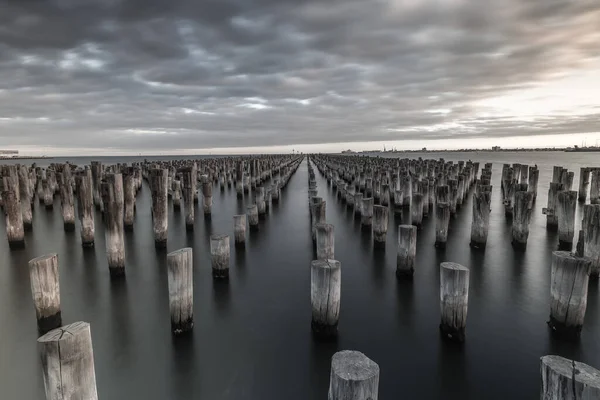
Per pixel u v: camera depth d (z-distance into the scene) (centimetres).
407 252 1041
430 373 639
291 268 1188
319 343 725
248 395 600
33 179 2722
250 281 1073
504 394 588
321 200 1515
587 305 863
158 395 600
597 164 6575
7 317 866
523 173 2689
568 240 1312
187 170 2134
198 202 2533
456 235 1541
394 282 1042
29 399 600
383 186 2138
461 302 701
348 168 3812
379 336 754
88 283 1073
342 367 351
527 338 743
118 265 1095
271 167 4803
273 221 1917
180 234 1670
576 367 348
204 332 781
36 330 805
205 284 1045
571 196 1286
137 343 745
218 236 1058
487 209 1309
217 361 683
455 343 712
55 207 2322
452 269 699
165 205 1379
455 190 1862
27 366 685
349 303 911
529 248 1353
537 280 1059
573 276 702
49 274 774
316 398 591
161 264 1236
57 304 793
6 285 1070
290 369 658
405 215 1972
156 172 1411
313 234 1467
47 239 1565
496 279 1066
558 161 8350
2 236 1645
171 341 748
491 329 778
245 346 729
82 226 1373
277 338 754
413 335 755
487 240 1448
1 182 2156
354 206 1941
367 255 1298
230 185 3669
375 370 346
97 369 664
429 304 903
